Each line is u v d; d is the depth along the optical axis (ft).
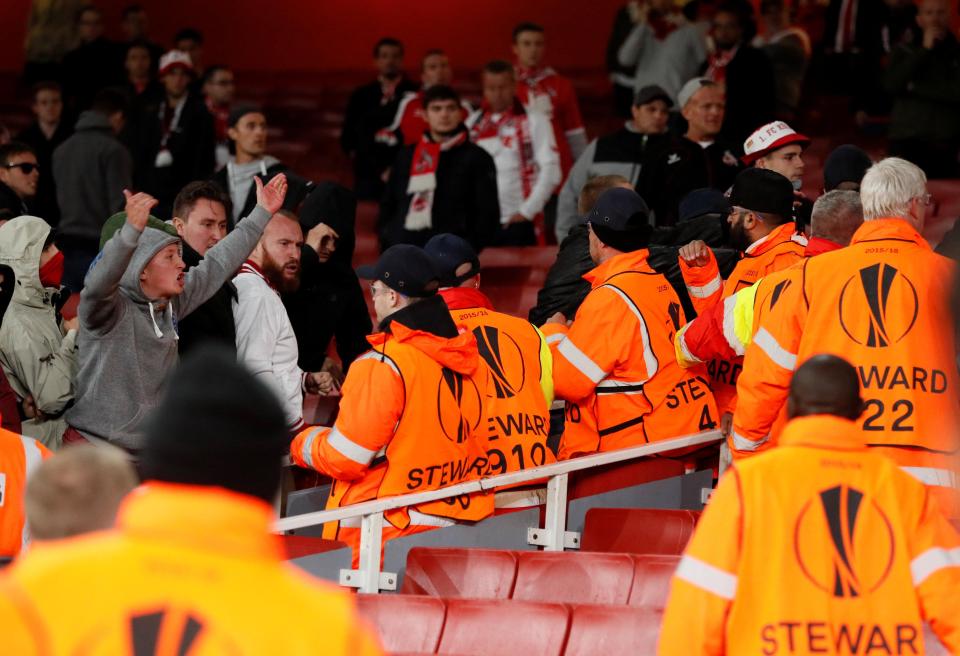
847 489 39.70
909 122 148.56
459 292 68.33
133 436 65.46
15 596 24.76
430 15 242.37
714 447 73.82
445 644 55.52
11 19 239.71
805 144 85.92
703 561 39.19
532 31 145.89
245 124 114.62
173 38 244.63
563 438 73.26
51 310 73.10
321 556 61.62
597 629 53.93
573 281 82.17
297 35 245.24
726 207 84.02
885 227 56.18
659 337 70.90
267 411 26.68
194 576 25.21
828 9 180.75
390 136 159.33
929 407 54.39
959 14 195.93
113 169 128.47
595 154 120.47
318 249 83.51
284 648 24.89
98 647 24.59
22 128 206.18
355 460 62.23
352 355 86.43
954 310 52.29
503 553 61.72
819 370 40.68
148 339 65.57
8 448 57.26
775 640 38.93
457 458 63.87
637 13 171.22
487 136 135.64
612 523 67.72
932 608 39.68
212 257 69.82
